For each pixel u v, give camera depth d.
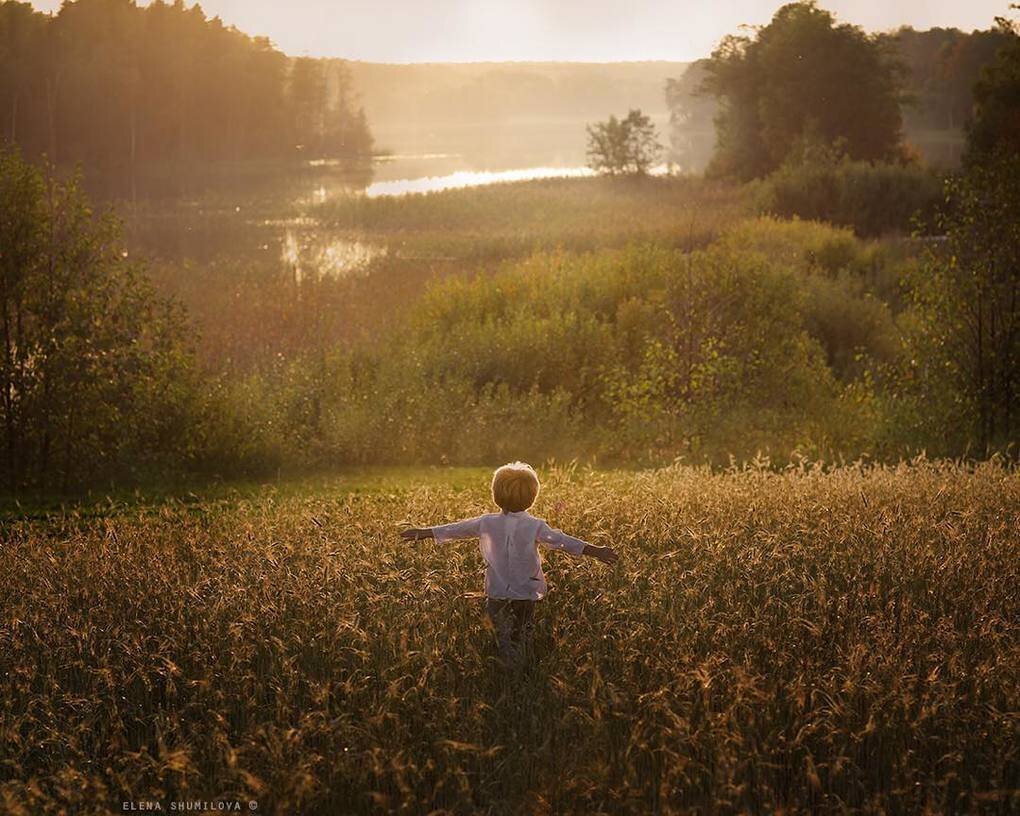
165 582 5.62
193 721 4.43
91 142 100.56
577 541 5.09
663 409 14.67
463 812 3.84
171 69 114.69
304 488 11.38
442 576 5.66
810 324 21.14
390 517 7.20
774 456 13.13
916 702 4.12
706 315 16.20
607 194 58.94
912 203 42.44
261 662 4.75
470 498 7.88
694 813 3.66
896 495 7.72
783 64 66.31
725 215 43.91
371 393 15.30
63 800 3.85
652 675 4.43
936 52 187.75
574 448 13.81
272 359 17.31
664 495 7.65
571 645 4.79
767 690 4.36
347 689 4.23
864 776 3.97
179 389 12.60
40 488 11.73
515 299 21.38
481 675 4.68
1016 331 13.33
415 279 27.64
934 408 13.55
